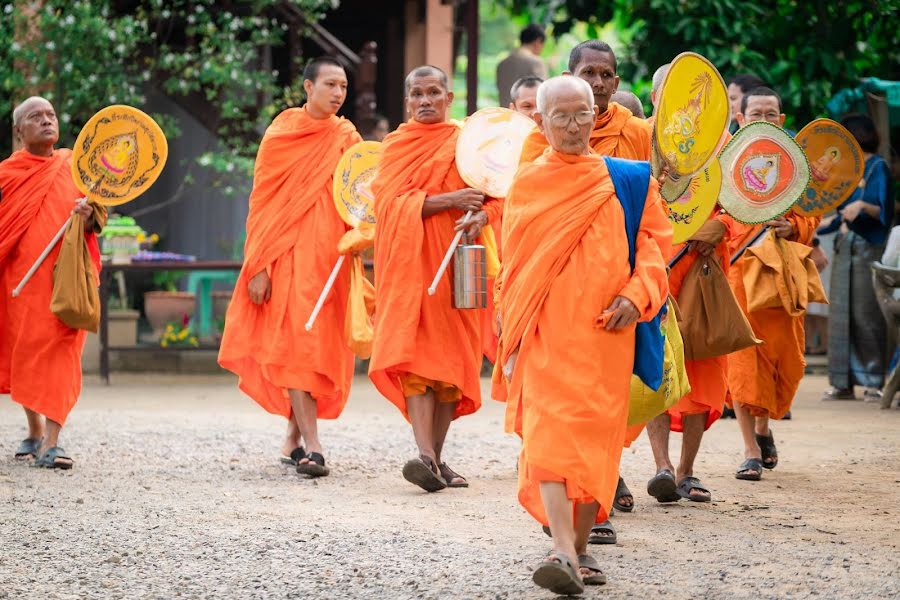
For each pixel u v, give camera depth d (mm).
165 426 12641
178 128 21109
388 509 8508
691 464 8805
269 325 10289
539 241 6238
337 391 10367
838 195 10492
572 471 6016
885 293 13492
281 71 24312
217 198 23297
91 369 18469
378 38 25672
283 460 10508
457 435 12203
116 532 7754
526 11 22875
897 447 11094
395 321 9320
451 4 21359
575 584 5992
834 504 8586
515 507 8594
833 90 18484
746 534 7629
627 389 6227
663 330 6797
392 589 6422
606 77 8125
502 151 9477
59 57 18156
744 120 10328
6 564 6961
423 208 9398
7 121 19391
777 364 9672
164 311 18984
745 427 9680
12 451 11062
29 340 10219
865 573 6660
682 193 7090
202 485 9461
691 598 6203
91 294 10203
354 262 10344
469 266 9211
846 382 14609
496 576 6645
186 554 7188
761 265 9570
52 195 10477
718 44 18500
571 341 6105
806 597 6199
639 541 7441
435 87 9617
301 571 6797
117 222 17344
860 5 18906
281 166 10453
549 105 6250
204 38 19016
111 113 10203
